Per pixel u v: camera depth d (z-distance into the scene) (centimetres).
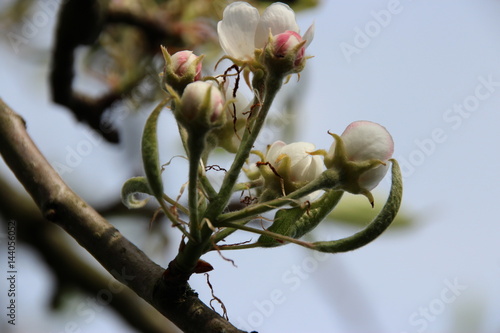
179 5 62
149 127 46
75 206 50
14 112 52
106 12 59
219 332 47
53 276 59
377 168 47
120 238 49
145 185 47
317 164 48
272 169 48
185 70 48
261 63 47
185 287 48
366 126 47
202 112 45
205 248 47
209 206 47
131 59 62
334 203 48
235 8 49
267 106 47
